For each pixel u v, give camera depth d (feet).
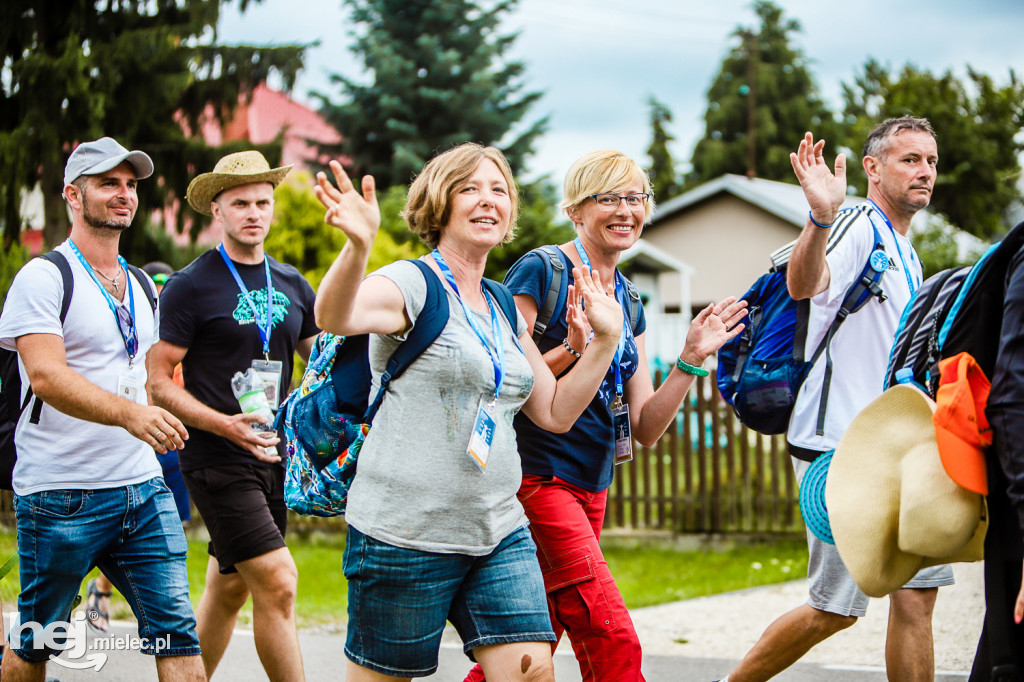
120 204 12.03
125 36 52.16
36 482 11.48
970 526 8.44
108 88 52.39
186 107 56.49
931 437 8.75
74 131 51.44
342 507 10.14
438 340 9.44
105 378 11.77
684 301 76.64
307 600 21.89
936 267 79.61
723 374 13.35
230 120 57.31
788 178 161.48
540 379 10.75
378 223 8.50
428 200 10.08
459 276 10.09
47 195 52.42
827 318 12.70
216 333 13.85
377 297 9.09
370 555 9.41
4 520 30.45
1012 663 8.02
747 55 176.04
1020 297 7.86
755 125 167.22
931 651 12.42
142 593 11.73
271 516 13.57
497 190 10.14
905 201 13.20
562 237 66.13
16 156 50.19
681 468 29.27
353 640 9.73
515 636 9.62
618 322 10.50
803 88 176.14
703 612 20.76
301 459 10.27
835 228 12.88
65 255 11.76
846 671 16.12
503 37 97.91
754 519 28.58
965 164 115.34
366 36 93.86
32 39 52.24
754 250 78.23
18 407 11.67
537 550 11.51
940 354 8.96
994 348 8.56
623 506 29.81
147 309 12.51
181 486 15.71
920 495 8.55
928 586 12.41
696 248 80.89
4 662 11.71
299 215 42.32
